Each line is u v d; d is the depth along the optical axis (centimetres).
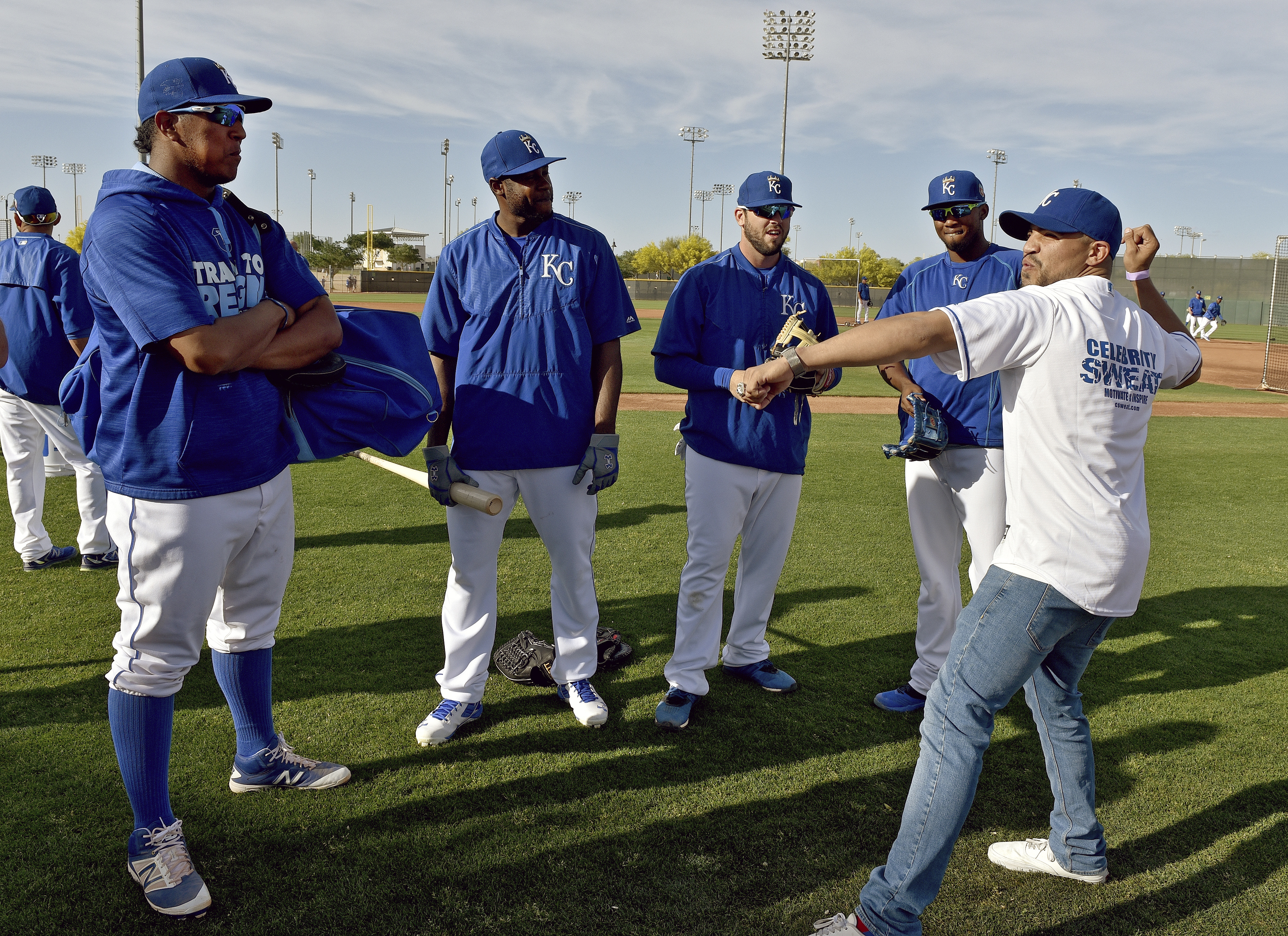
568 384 301
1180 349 223
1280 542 570
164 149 215
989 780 279
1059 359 195
